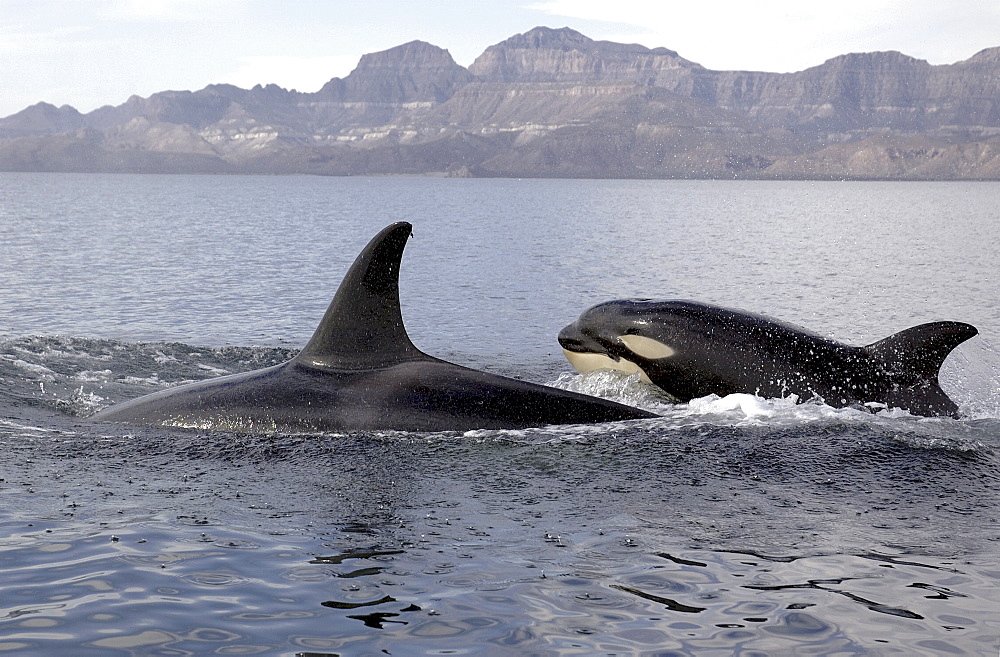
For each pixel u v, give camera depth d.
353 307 10.89
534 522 7.69
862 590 6.46
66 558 6.98
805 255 46.88
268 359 16.48
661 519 7.75
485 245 51.69
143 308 25.20
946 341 11.32
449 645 5.77
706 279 35.03
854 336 22.41
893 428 10.33
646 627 5.98
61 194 159.25
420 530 7.53
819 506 8.05
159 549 7.15
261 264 38.44
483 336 21.31
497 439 9.79
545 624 6.02
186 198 148.88
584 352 13.27
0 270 34.06
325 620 6.08
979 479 8.74
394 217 88.69
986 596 6.36
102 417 10.93
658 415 10.75
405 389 10.41
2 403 11.54
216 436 10.05
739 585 6.54
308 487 8.53
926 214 106.56
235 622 6.06
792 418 10.62
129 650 5.68
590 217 92.81
